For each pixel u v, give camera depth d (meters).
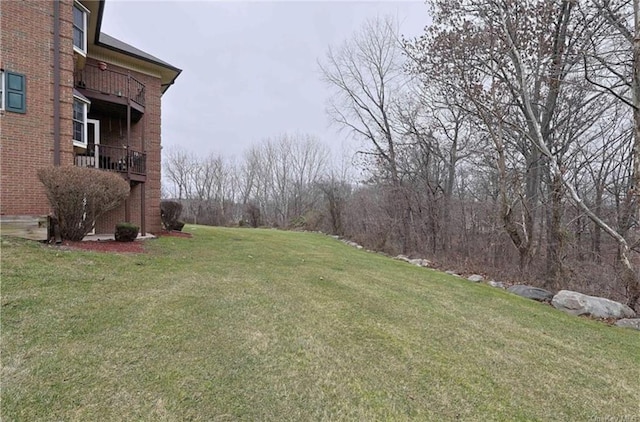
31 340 3.34
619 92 8.69
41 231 7.44
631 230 9.10
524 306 6.40
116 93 12.47
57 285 4.95
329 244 15.69
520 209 10.69
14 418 2.29
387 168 17.33
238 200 42.94
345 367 3.30
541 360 3.88
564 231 9.09
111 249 8.07
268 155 41.19
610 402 3.06
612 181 10.16
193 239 12.55
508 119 10.43
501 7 8.99
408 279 8.02
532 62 9.33
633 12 7.14
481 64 9.55
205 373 2.99
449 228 15.03
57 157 8.91
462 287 7.70
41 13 8.73
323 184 26.70
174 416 2.42
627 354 4.29
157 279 5.93
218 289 5.60
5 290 4.49
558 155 9.55
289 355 3.45
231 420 2.42
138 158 12.59
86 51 11.51
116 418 2.36
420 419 2.59
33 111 8.55
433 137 15.80
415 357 3.65
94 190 7.89
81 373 2.86
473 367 3.54
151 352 3.29
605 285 8.39
